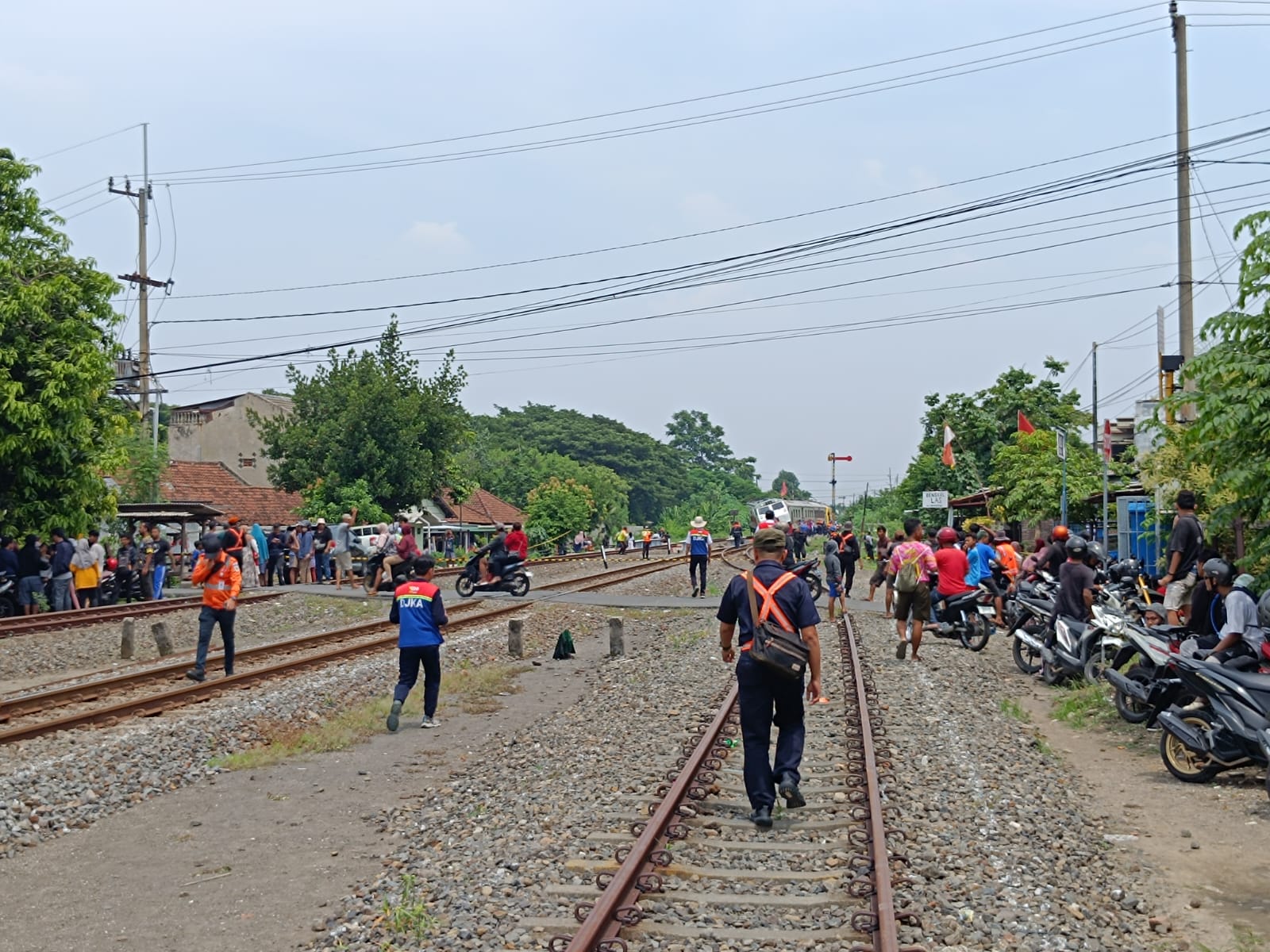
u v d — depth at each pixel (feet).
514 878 21.94
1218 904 21.54
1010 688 48.91
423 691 50.55
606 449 378.53
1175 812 28.37
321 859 25.89
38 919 22.33
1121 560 69.82
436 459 164.25
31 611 79.77
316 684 50.01
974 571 64.75
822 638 63.82
